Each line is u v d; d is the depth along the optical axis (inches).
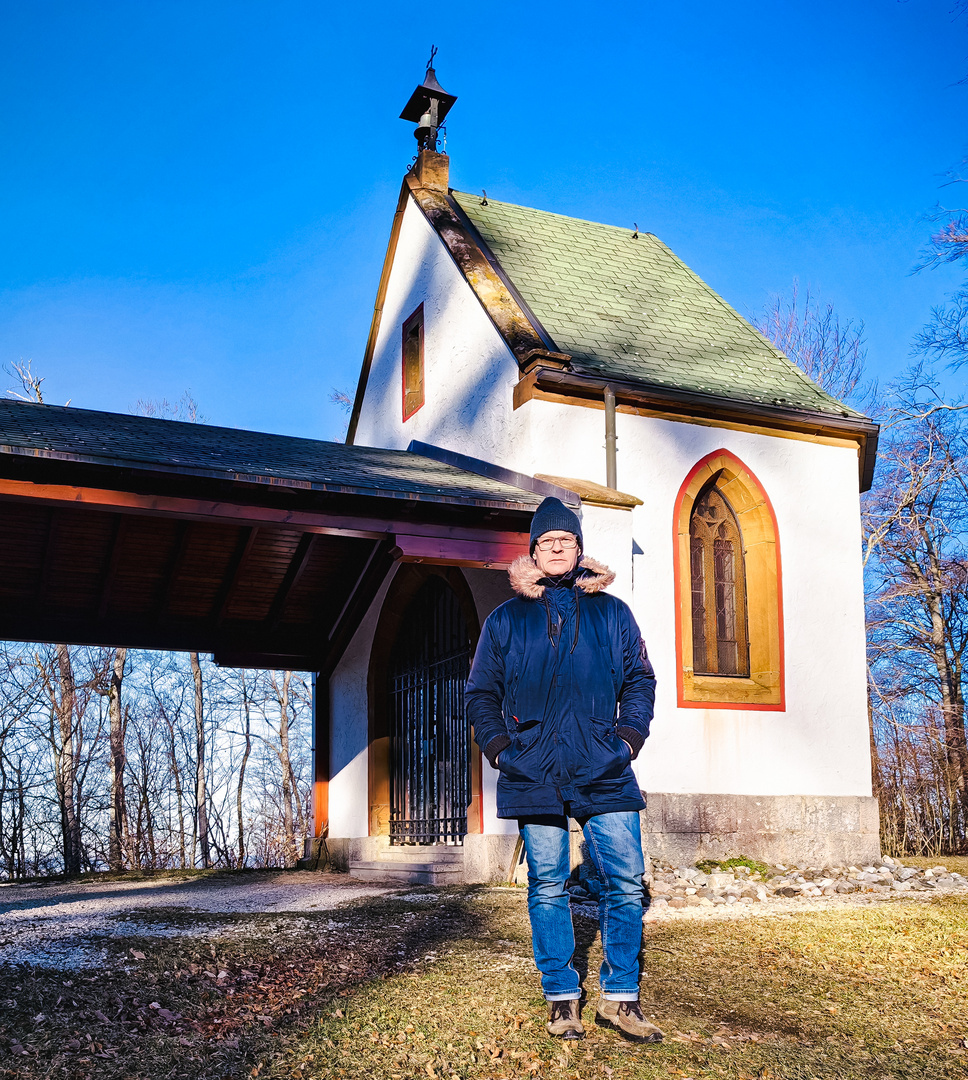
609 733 144.5
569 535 150.3
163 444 322.0
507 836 359.9
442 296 487.5
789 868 389.1
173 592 436.5
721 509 436.5
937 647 765.3
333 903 303.6
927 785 590.9
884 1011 179.5
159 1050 147.3
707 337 493.4
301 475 305.9
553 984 149.3
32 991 171.6
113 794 991.6
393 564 442.3
